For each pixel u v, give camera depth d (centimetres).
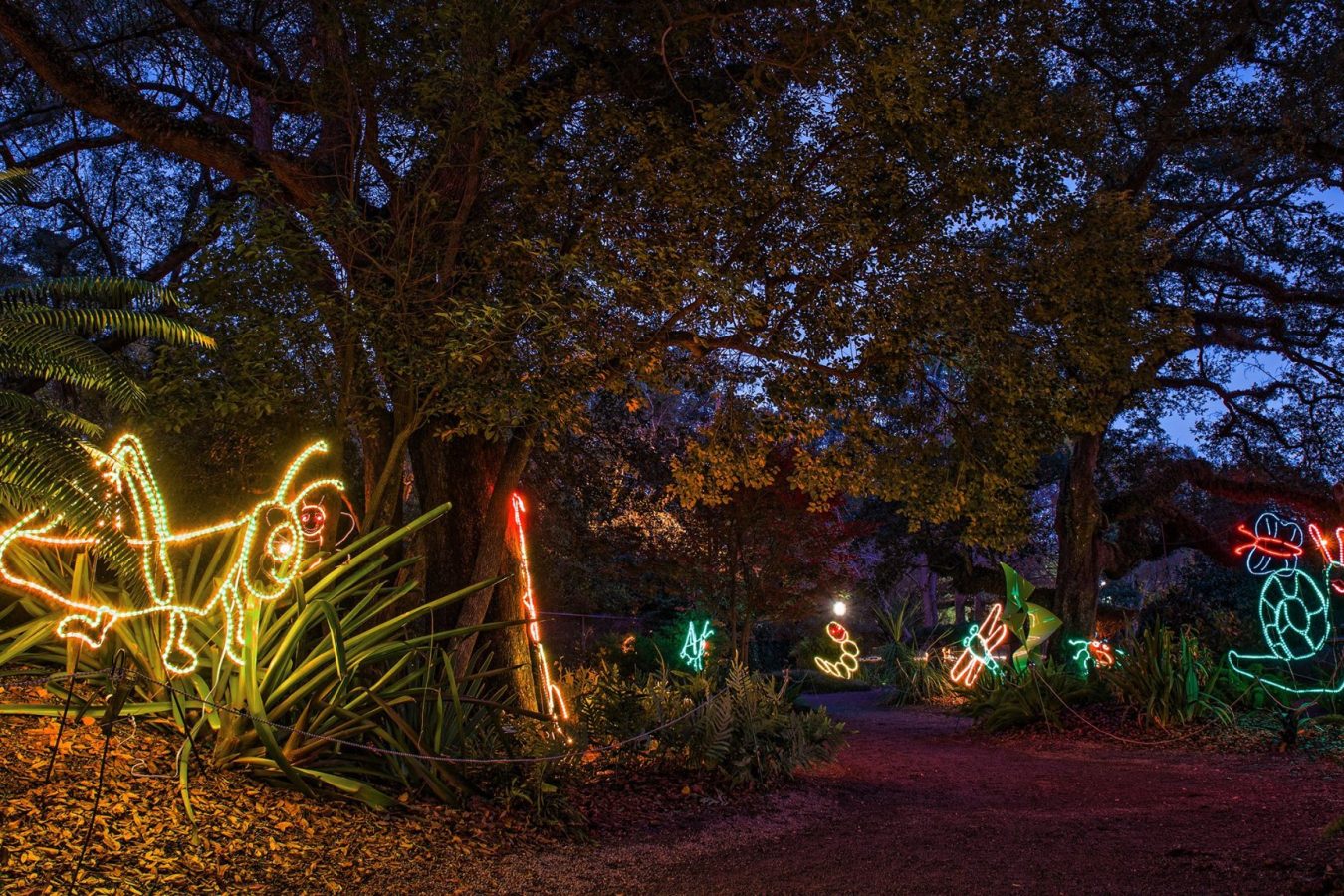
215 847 545
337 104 1054
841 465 1230
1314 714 1392
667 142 1083
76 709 655
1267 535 1642
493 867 612
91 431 767
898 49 964
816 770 1085
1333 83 1672
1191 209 2092
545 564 2038
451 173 1024
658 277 990
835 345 1159
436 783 705
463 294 984
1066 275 1125
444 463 1162
